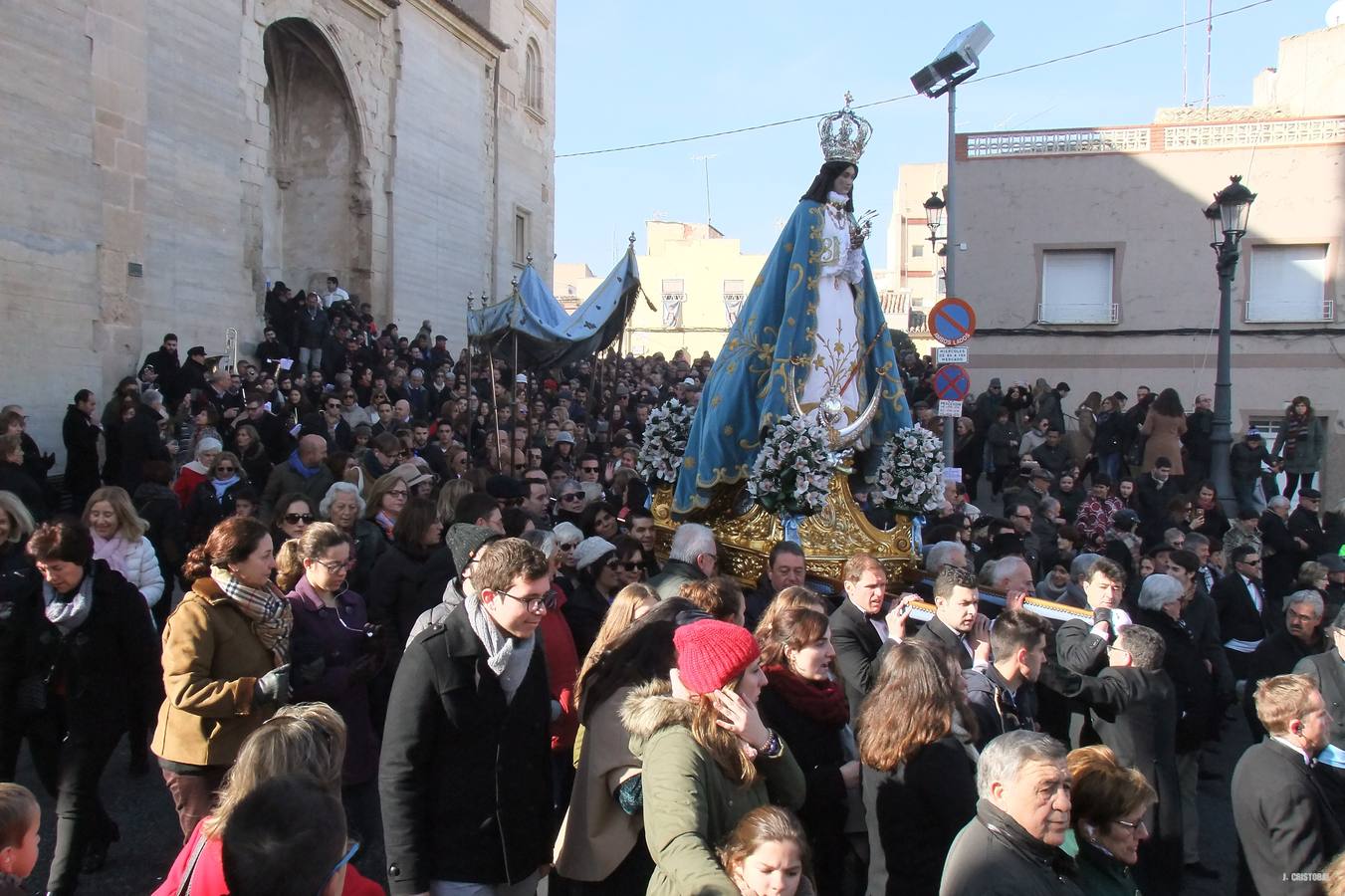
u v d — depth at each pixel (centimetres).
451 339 2917
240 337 1964
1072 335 2316
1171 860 584
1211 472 1670
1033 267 2325
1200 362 2284
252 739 334
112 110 1608
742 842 327
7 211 1417
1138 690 587
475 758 415
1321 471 2253
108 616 551
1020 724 526
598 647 451
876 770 427
